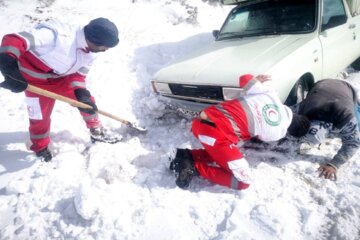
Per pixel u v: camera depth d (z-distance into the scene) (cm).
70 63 252
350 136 244
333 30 367
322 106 259
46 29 231
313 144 284
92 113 297
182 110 348
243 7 421
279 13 379
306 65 312
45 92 241
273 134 242
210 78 295
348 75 471
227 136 239
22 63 246
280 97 285
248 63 295
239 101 248
